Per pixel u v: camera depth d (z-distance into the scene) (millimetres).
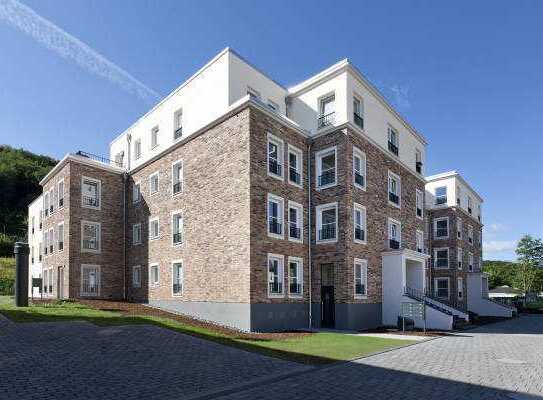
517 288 64688
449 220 41406
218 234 19797
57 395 7074
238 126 19375
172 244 23078
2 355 9461
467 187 45594
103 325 13625
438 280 41250
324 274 21297
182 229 22500
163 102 26641
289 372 9336
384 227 24062
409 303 19125
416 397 7543
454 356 12211
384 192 24562
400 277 22297
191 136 22359
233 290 18484
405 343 14867
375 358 11508
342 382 8578
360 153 22203
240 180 18859
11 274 38094
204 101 22750
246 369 9484
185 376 8641
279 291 19266
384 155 25016
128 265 27391
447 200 41938
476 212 48688
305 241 21359
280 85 24078
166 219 23969
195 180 21828
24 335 11562
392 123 26500
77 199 26000
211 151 20938
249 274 17734
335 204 20906
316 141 22312
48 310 16938
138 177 27422
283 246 19828
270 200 19578
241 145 19062
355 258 20734
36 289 32344
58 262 26766
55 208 28156
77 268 25328
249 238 17969
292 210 21250
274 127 20234
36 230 34469
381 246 23453
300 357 11180
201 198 21234
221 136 20375
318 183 21906
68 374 8328
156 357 10148
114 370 8797
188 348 11422
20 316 14734
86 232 26375
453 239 40812
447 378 9133
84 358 9570
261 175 19047
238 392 7688
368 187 22766
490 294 61219
